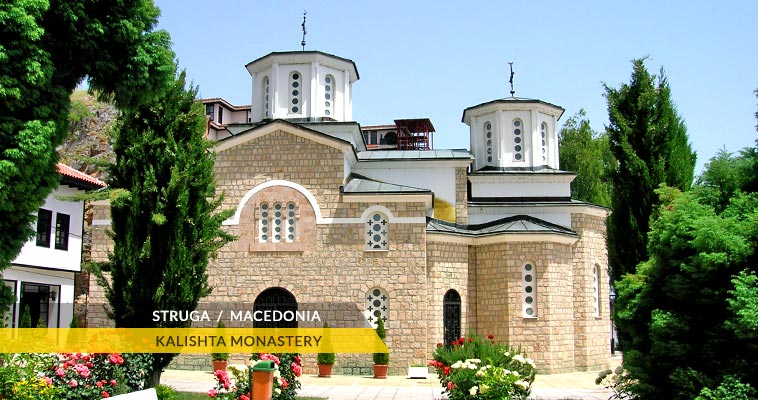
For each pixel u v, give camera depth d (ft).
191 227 59.52
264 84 104.42
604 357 101.04
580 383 81.51
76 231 111.65
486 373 49.73
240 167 89.61
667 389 47.26
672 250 47.93
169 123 60.54
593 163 159.12
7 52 37.65
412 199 87.30
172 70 46.70
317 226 87.51
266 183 88.99
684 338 45.83
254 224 88.17
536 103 109.29
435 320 90.33
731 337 43.91
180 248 57.98
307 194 88.22
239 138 89.76
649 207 68.74
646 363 48.26
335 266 86.58
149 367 56.49
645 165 69.62
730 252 43.57
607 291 103.55
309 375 84.84
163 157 59.00
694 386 44.09
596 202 156.04
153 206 58.03
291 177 88.84
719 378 43.21
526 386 49.96
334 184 88.22
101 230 88.38
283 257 87.30
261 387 52.31
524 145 109.81
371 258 86.53
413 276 86.02
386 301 86.58
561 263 93.50
